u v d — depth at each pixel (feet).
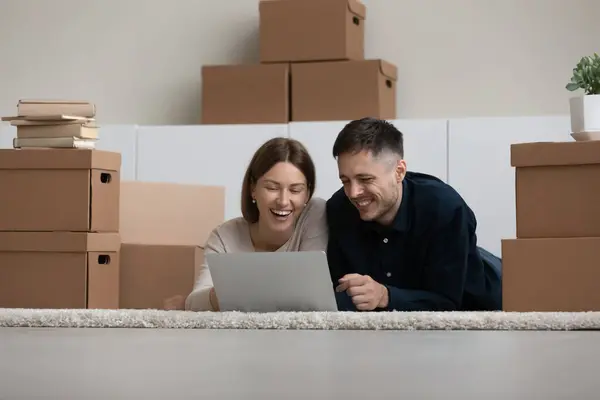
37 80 15.64
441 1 14.16
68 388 3.13
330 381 3.32
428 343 5.06
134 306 10.48
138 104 15.33
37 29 15.65
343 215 8.77
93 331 6.15
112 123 15.40
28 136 10.42
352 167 8.25
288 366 3.88
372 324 6.18
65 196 10.06
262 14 13.46
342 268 8.77
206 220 11.87
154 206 11.41
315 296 7.16
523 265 7.92
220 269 7.31
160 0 15.28
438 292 8.50
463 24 14.08
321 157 12.75
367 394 2.95
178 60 15.20
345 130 8.39
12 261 10.17
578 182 7.80
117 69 15.40
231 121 13.51
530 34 13.89
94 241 10.02
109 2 15.44
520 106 13.92
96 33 15.48
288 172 8.39
